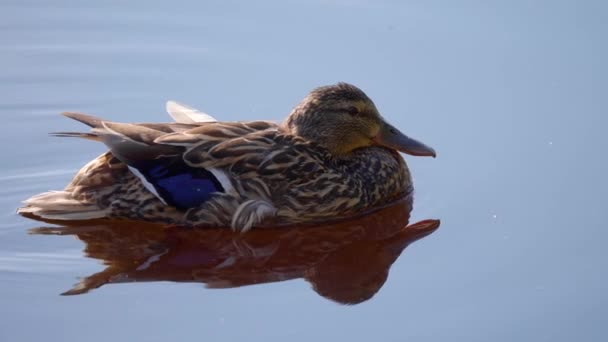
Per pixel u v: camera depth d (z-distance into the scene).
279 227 14.38
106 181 13.91
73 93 17.91
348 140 15.05
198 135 14.10
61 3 20.27
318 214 14.41
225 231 14.15
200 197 13.91
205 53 18.94
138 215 13.94
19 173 15.55
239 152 14.06
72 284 12.75
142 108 17.56
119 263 13.29
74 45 19.16
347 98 14.98
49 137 16.66
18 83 18.12
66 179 15.45
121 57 18.86
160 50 19.03
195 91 17.91
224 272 13.30
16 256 13.32
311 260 13.69
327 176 14.40
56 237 13.77
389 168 15.12
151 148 13.80
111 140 13.63
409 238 14.26
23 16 19.92
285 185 14.18
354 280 13.23
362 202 14.71
